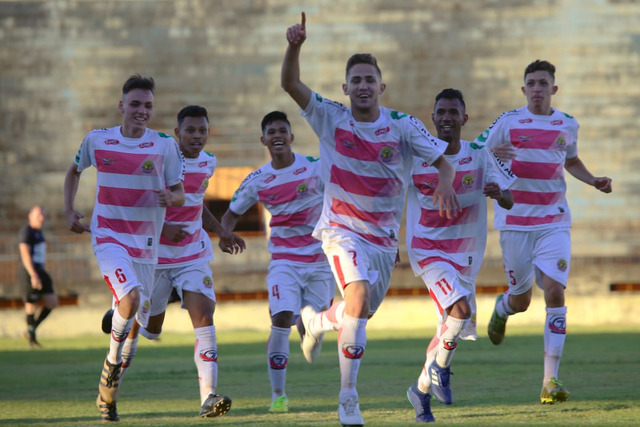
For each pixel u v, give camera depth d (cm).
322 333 2656
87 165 2339
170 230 2444
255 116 6769
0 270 6581
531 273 2936
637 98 6788
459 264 2373
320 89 6794
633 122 6775
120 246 2266
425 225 2372
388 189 2056
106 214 2284
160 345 5325
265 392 2970
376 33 6812
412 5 6806
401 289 6681
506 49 6800
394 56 6819
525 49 6800
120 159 2280
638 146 6775
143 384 3281
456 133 2383
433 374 2169
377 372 3500
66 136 6700
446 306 2267
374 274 2028
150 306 2505
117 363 2219
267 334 6094
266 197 2861
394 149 2042
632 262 6700
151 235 2317
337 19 6800
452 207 2017
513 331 5812
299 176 2858
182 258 2523
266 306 6562
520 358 3994
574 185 6744
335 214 2062
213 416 2294
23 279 5378
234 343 5319
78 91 6712
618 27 6794
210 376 2398
